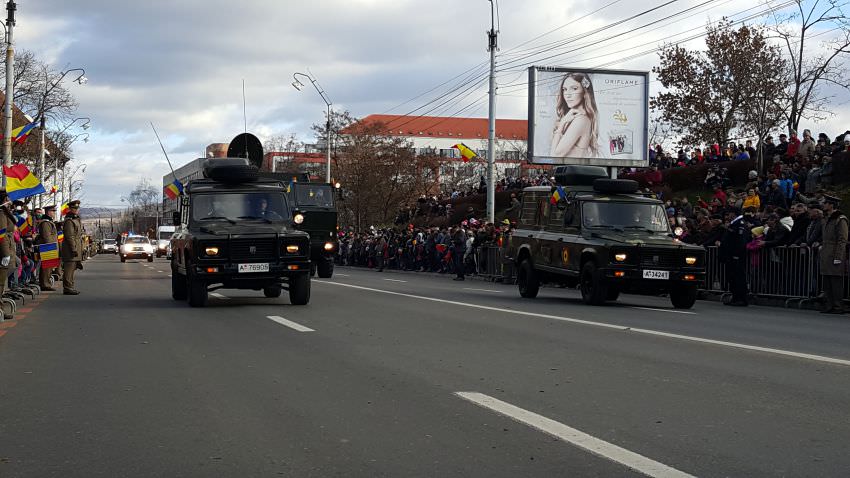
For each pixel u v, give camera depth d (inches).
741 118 1605.6
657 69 1771.7
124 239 2372.0
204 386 301.1
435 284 1053.8
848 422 240.7
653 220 738.2
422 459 203.6
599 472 191.5
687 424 238.2
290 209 677.9
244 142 845.2
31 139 2042.3
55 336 454.6
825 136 1219.9
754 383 303.3
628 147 1551.4
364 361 357.1
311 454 209.0
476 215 1914.4
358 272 1561.3
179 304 675.4
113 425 241.9
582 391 287.9
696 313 638.5
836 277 667.4
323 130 2561.5
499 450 211.2
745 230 789.9
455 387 295.9
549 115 1530.5
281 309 613.6
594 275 691.4
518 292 912.9
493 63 1507.1
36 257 818.8
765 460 200.5
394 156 2522.1
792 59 1418.6
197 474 193.2
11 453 212.7
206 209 663.1
